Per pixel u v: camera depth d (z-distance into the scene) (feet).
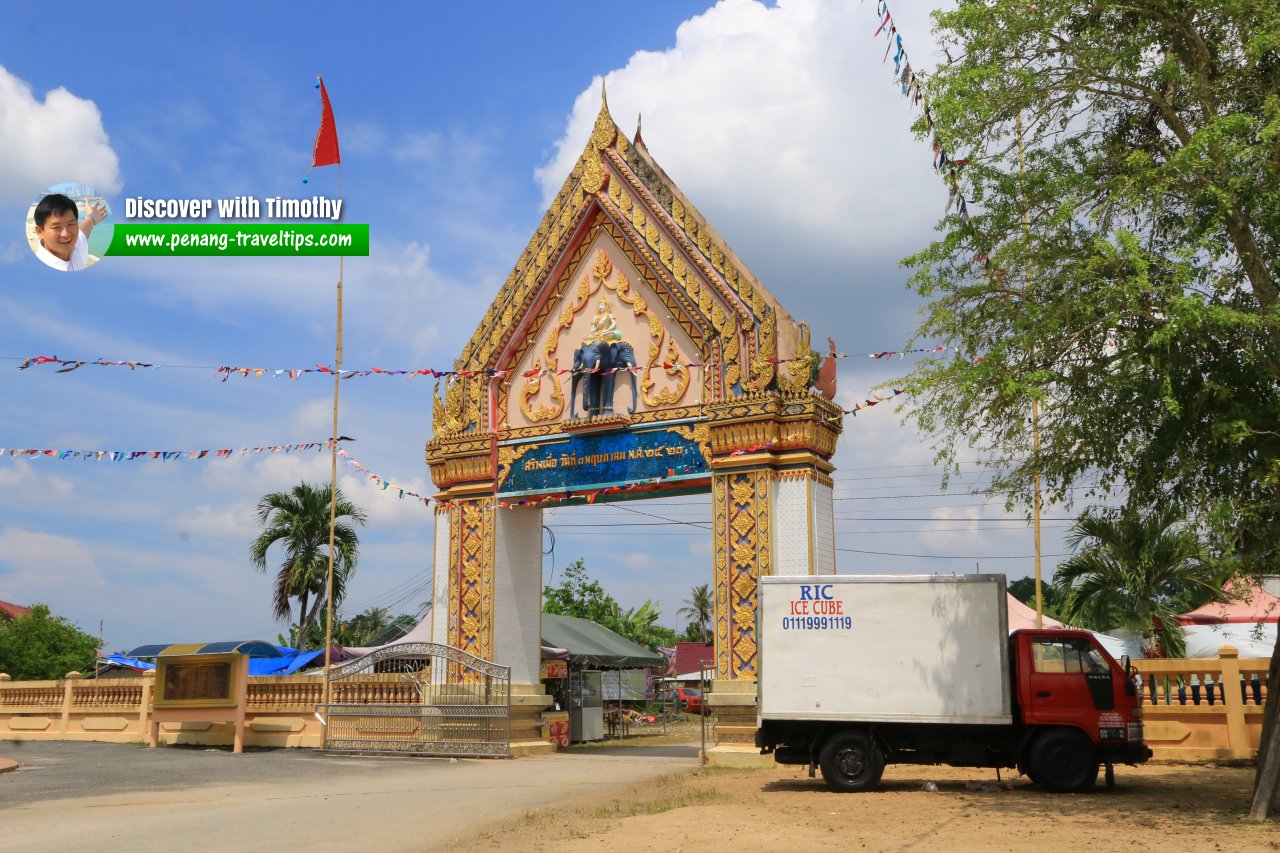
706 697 73.10
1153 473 44.55
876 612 54.19
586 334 81.41
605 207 80.59
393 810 47.98
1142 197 43.39
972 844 36.58
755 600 69.97
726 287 75.20
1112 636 94.48
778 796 51.55
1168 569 84.28
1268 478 40.55
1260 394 42.88
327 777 64.08
